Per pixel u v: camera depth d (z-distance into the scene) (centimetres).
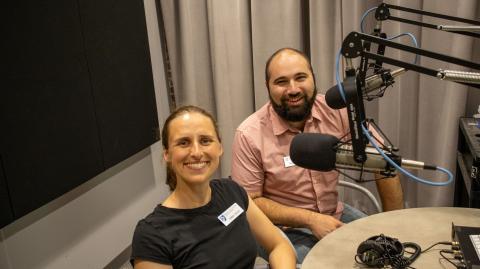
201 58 323
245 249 158
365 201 291
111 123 261
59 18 223
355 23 267
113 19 258
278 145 208
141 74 286
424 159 273
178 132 150
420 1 248
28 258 228
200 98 332
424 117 266
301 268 140
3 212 201
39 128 215
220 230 154
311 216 194
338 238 155
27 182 211
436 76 109
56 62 222
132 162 298
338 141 123
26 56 207
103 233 277
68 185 234
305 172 207
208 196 159
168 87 342
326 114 210
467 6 238
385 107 271
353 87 111
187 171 149
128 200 297
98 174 254
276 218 201
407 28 254
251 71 309
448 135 257
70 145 233
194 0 309
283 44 288
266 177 212
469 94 258
